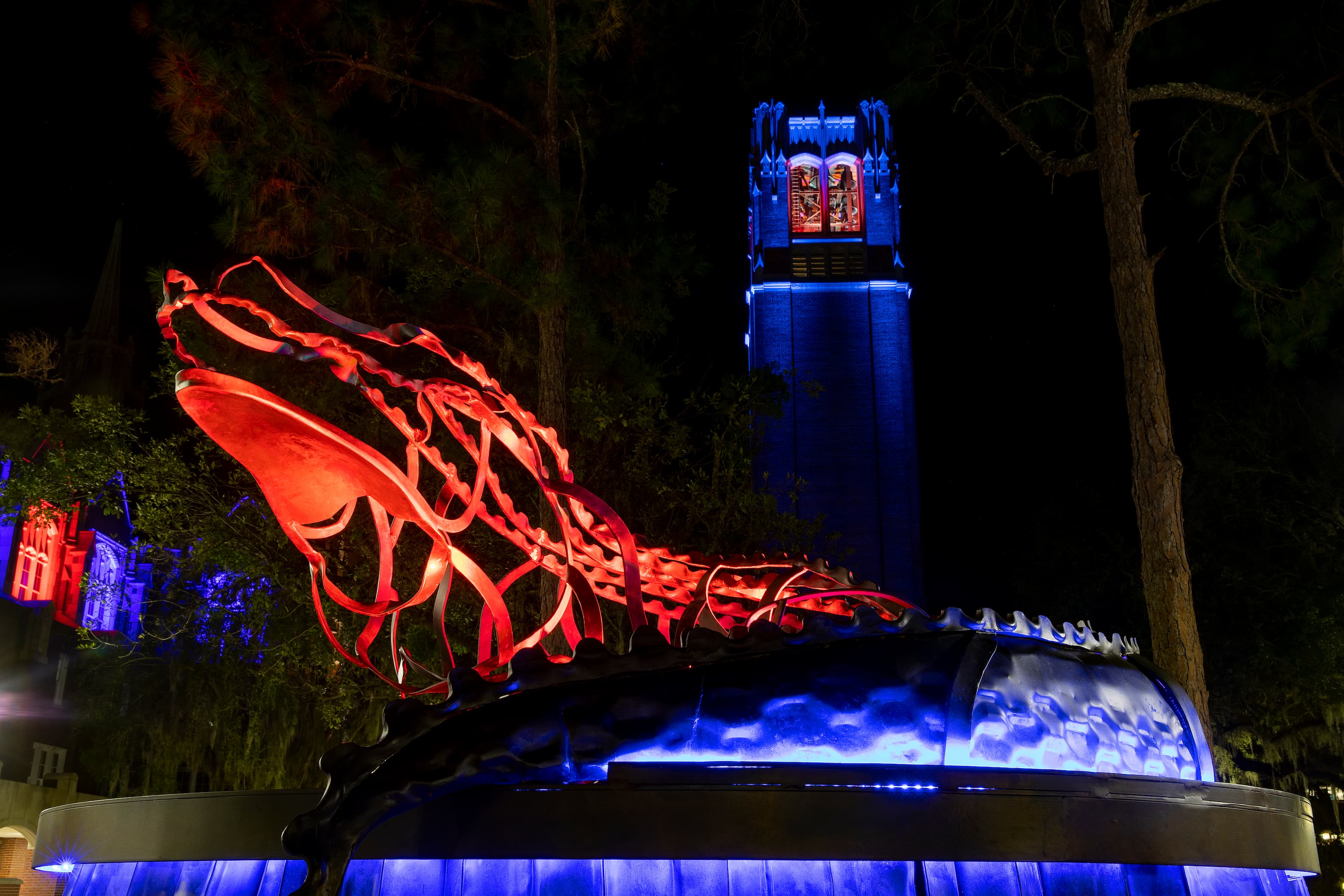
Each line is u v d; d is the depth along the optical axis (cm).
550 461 1065
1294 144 1159
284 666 1388
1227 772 2391
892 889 340
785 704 355
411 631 1335
